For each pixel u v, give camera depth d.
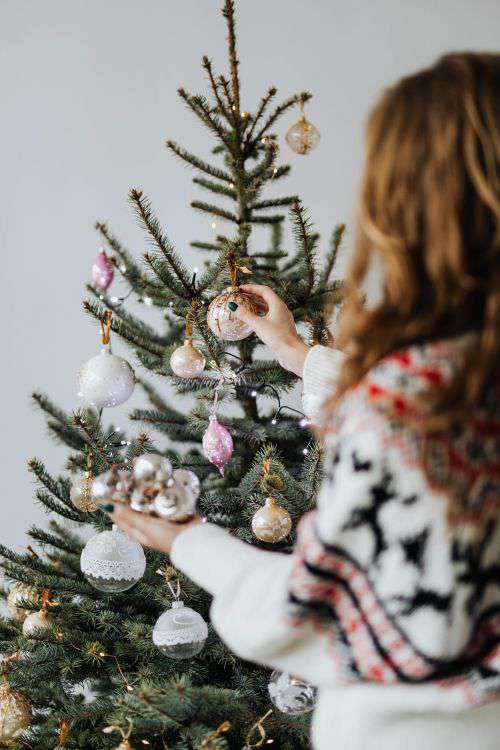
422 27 3.74
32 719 2.83
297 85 3.72
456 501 1.98
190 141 3.71
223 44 3.69
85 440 2.92
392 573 1.99
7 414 3.81
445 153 2.04
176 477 2.28
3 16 3.65
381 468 1.97
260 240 3.69
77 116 3.70
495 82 2.06
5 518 3.84
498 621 2.06
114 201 3.73
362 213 2.10
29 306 3.77
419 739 2.08
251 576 2.12
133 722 2.61
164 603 2.74
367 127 2.11
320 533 2.04
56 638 2.75
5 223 3.73
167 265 2.79
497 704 2.09
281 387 2.89
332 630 2.08
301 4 3.69
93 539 2.62
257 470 2.79
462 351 2.01
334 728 2.11
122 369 2.63
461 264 2.01
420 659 2.01
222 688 2.70
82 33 3.67
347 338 2.10
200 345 2.84
